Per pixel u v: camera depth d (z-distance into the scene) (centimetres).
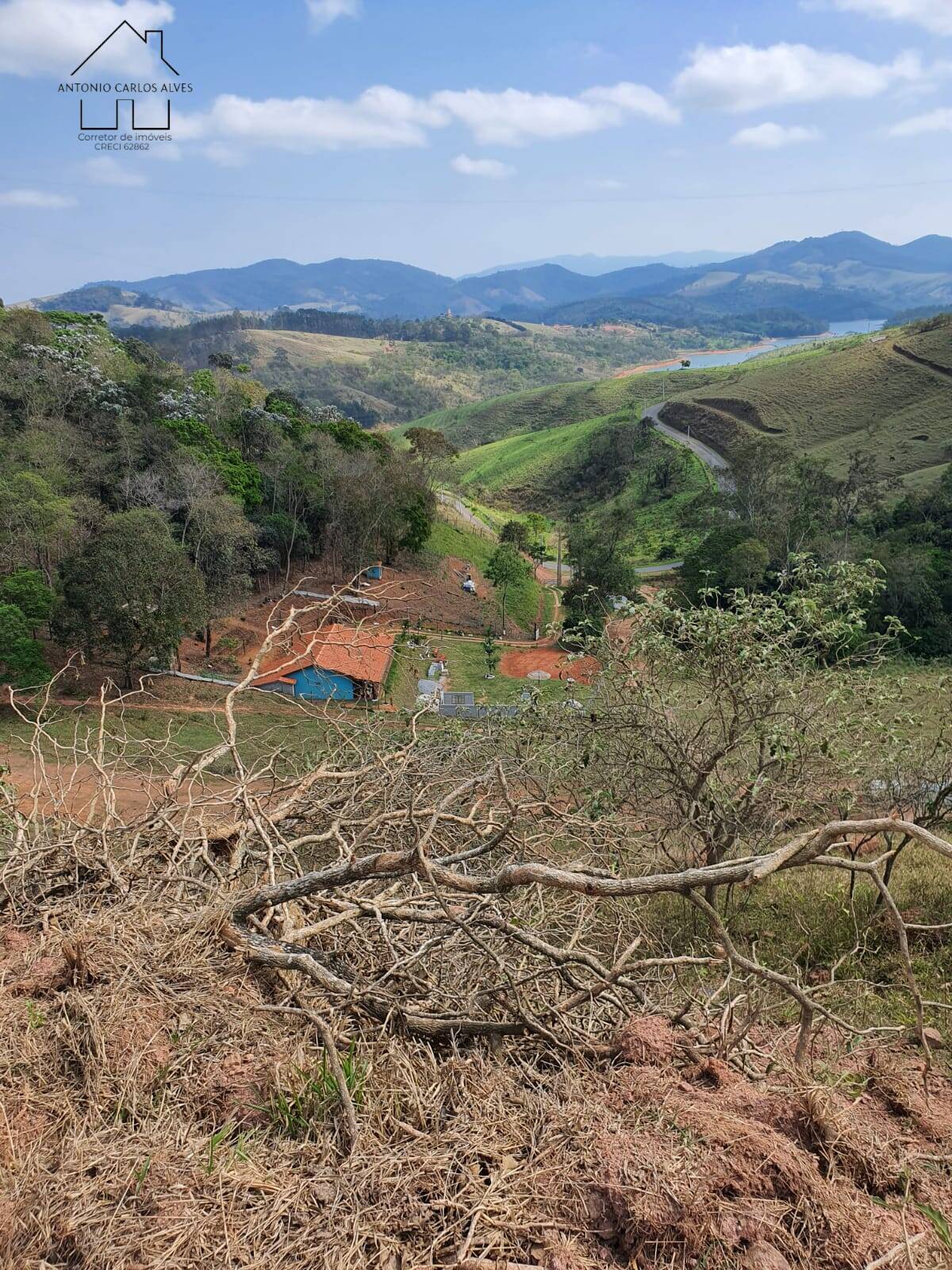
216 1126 237
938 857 827
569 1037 300
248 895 324
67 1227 193
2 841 398
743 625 642
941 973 568
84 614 2627
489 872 440
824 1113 244
